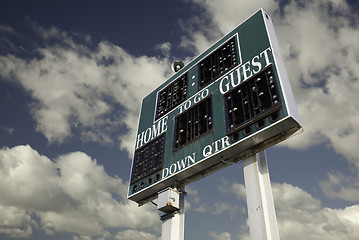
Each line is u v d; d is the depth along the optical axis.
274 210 19.34
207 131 24.86
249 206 20.00
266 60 24.00
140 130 33.38
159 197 25.39
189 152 25.31
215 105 25.91
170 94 32.75
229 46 28.92
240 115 23.45
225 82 26.45
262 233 18.55
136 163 30.41
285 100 20.50
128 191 28.92
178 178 25.52
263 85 23.14
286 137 20.61
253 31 27.09
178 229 25.19
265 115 21.06
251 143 21.62
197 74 30.72
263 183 20.88
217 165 23.80
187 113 28.50
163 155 27.77
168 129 29.53
